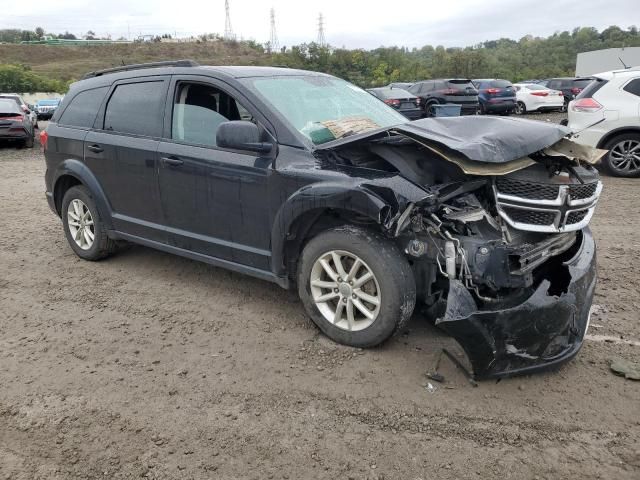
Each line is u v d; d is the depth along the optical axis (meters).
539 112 26.80
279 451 2.78
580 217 3.50
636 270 5.08
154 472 2.66
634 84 9.12
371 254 3.41
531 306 3.05
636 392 3.21
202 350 3.79
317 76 4.85
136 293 4.79
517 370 3.15
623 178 9.41
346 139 3.66
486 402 3.13
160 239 4.78
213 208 4.25
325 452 2.77
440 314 3.51
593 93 9.49
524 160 3.35
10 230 6.96
